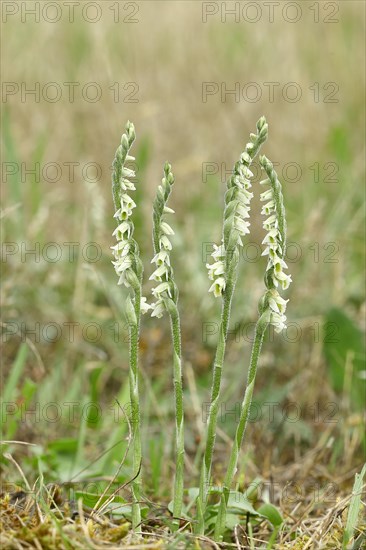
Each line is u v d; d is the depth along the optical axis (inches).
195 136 340.8
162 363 245.6
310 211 298.4
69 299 264.1
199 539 134.6
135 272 126.8
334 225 281.4
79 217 289.9
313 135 336.2
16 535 131.7
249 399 130.2
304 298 262.8
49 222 303.6
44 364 241.3
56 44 376.8
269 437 208.4
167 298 126.8
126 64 365.1
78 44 369.4
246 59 379.9
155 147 329.1
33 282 262.5
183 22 400.2
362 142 342.0
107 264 274.8
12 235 279.4
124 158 125.3
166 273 126.3
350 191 293.6
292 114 346.3
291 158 334.0
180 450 134.5
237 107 350.6
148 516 158.4
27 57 364.2
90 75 352.2
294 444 211.8
